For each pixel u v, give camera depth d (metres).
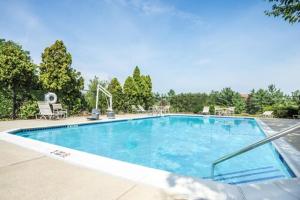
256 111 24.84
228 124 17.09
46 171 3.88
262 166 6.44
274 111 20.03
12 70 12.45
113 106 20.33
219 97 26.73
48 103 13.98
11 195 2.90
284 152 5.71
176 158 7.74
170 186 3.24
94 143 9.81
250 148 3.85
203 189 3.12
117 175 3.69
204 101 24.52
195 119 19.88
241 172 5.92
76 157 4.72
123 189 3.14
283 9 3.38
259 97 24.70
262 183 3.31
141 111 22.73
